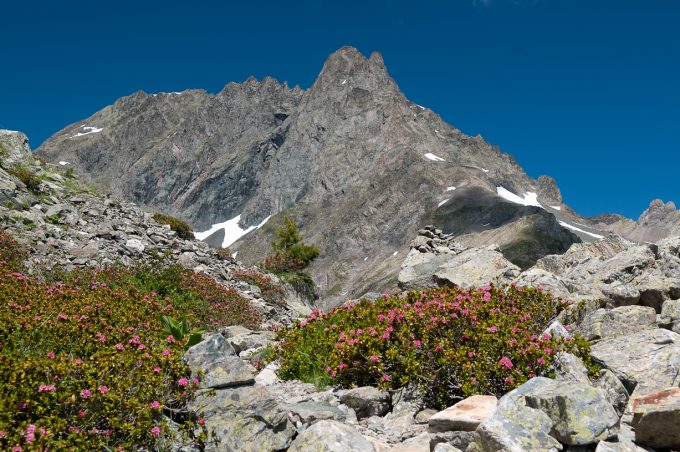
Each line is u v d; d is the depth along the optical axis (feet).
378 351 32.63
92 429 19.57
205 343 26.07
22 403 19.06
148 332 36.17
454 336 32.37
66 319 31.60
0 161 100.01
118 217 98.73
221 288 80.07
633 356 28.73
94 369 21.45
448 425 23.43
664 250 49.65
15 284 43.96
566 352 29.01
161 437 20.83
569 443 20.06
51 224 78.38
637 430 21.58
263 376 39.45
